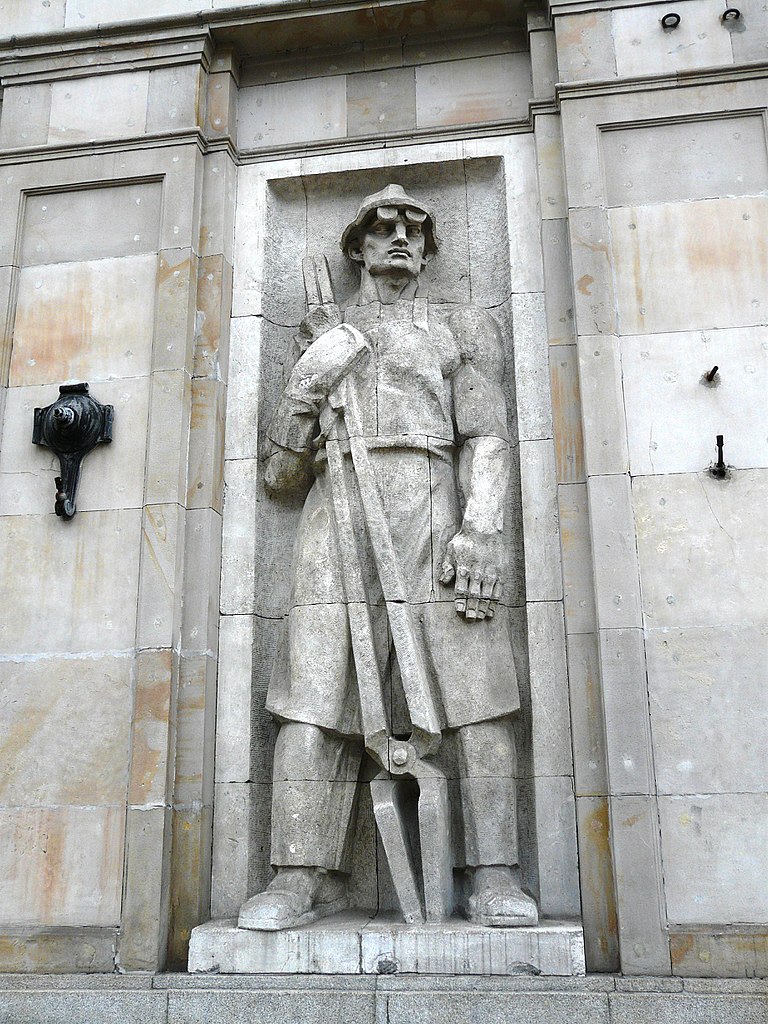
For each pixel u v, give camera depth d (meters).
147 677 5.85
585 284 6.10
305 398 6.16
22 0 7.28
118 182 6.84
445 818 5.46
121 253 6.71
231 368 6.66
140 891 5.54
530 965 5.02
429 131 6.94
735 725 5.35
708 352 5.93
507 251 6.67
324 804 5.64
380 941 5.14
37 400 6.50
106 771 5.79
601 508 5.72
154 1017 5.11
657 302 6.05
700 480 5.72
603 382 5.92
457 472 6.24
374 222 6.69
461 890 5.64
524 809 5.77
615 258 6.16
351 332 6.28
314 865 5.54
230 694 6.07
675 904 5.16
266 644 6.26
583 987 4.96
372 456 6.10
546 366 6.33
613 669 5.46
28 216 6.90
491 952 5.05
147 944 5.45
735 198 6.18
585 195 6.27
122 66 7.08
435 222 6.81
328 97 7.18
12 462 6.40
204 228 6.80
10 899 5.67
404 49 7.18
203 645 5.98
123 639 5.98
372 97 7.13
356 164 7.00
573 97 6.47
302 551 6.02
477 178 7.03
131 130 6.95
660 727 5.39
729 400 5.84
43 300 6.70
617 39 6.57
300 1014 4.99
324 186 7.10
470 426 6.15
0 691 6.00
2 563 6.22
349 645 5.79
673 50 6.50
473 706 5.63
